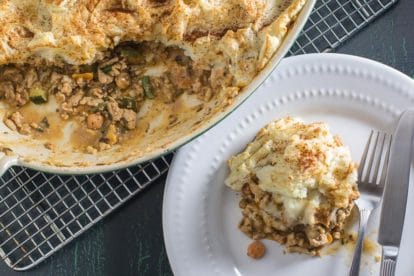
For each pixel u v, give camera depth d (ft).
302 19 2.64
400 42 2.99
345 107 2.85
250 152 2.79
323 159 2.70
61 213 2.90
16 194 2.91
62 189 2.91
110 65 2.86
